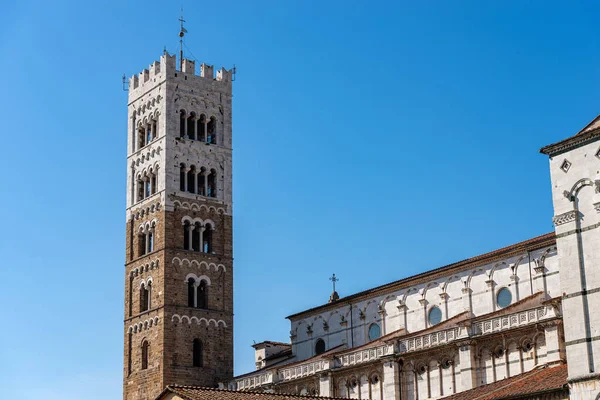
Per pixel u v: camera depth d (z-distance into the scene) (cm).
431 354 9612
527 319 8694
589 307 6162
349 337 12119
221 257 13500
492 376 8950
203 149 13762
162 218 13138
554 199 6506
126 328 13375
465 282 10562
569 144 6469
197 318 13025
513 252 10000
